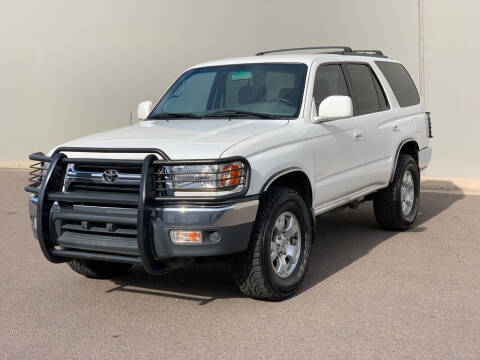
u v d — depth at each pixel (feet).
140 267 22.62
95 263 20.58
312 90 21.08
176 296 19.29
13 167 48.60
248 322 16.92
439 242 24.85
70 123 47.65
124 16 45.01
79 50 46.60
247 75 22.03
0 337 16.19
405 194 26.78
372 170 24.00
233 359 14.62
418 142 27.63
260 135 18.38
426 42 37.42
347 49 25.79
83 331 16.53
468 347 15.05
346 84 23.36
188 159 16.76
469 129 36.94
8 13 48.34
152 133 19.15
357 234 26.53
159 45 44.29
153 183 16.84
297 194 19.15
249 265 17.75
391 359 14.47
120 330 16.56
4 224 29.48
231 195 16.72
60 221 17.95
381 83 25.73
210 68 23.31
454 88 37.04
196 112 21.89
